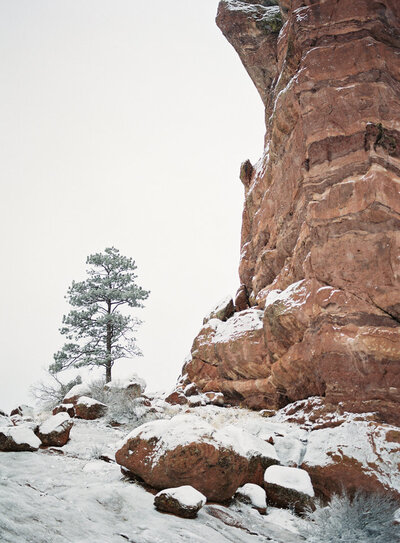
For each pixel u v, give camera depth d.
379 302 11.32
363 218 11.91
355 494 8.28
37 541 5.09
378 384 10.81
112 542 5.61
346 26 13.41
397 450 9.33
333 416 11.01
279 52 18.62
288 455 9.84
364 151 12.27
